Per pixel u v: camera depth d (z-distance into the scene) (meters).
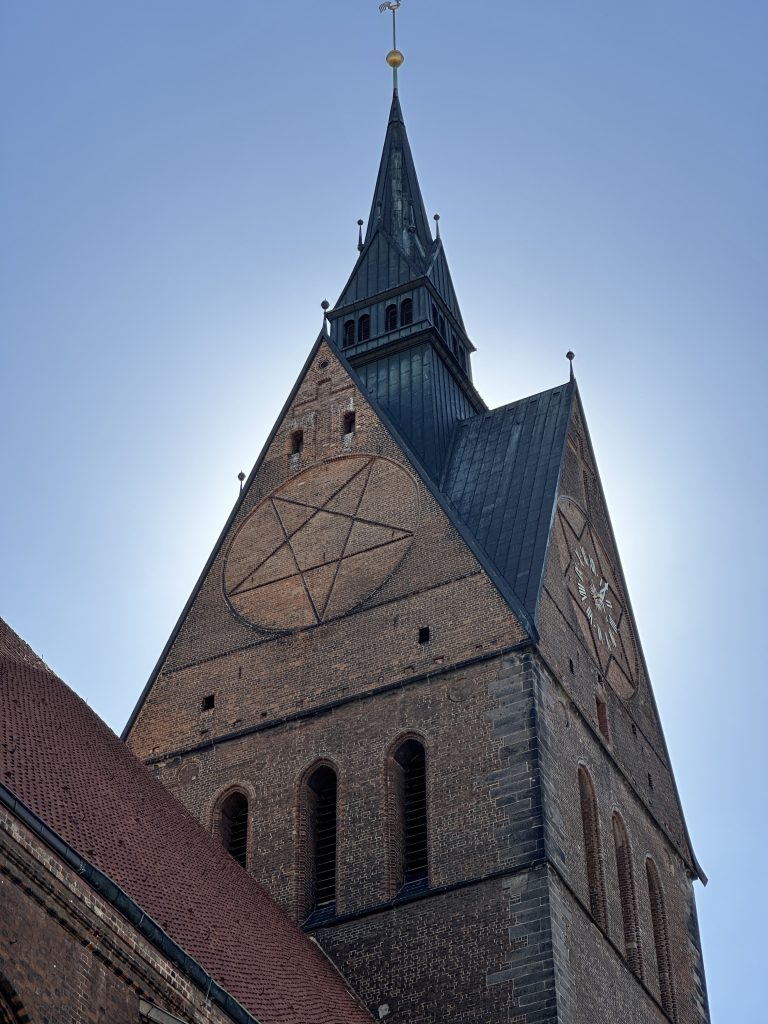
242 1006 32.81
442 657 49.28
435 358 62.16
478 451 57.91
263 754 50.28
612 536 59.62
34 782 34.81
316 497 55.97
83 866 30.03
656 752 56.88
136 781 41.06
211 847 42.56
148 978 30.72
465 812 46.00
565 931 43.84
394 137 72.94
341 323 64.94
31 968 28.05
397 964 44.00
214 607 54.88
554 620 50.91
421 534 52.59
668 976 50.59
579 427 59.16
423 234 68.62
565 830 46.25
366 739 48.88
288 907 46.81
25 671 40.72
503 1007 42.19
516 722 46.97
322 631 52.03
